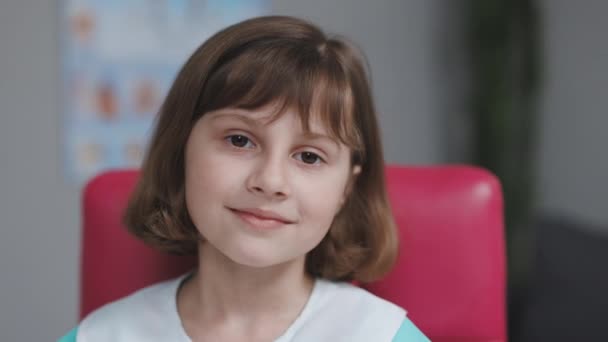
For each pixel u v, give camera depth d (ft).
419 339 2.24
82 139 4.83
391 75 6.05
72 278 4.95
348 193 2.37
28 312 4.82
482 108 5.89
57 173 4.79
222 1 5.17
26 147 4.68
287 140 1.94
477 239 2.61
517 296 5.05
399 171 2.74
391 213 2.48
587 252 4.62
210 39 2.19
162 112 2.27
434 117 6.33
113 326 2.29
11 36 4.58
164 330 2.24
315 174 2.01
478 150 5.98
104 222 2.66
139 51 4.94
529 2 5.73
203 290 2.27
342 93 2.02
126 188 2.70
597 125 5.82
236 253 1.98
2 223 4.66
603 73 5.75
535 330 4.43
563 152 6.09
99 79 4.83
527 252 5.63
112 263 2.65
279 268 2.21
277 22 2.14
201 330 2.25
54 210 4.82
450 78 6.38
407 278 2.62
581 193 5.97
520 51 5.79
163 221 2.32
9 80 4.59
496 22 5.78
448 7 6.33
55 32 4.70
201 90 2.07
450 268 2.61
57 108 4.75
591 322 4.25
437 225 2.62
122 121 4.93
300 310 2.28
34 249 4.78
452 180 2.67
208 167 1.99
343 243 2.45
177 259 2.67
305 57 2.01
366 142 2.29
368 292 2.43
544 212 6.13
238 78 1.95
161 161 2.25
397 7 6.05
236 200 1.94
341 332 2.19
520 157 5.82
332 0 5.70
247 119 1.93
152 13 4.95
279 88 1.92
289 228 1.98
